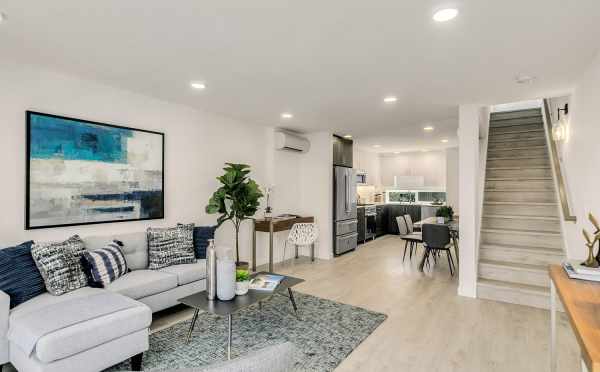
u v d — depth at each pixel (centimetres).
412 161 928
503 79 310
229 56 260
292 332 291
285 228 529
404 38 227
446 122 512
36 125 287
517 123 605
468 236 393
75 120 312
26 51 252
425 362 244
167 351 256
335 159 634
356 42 234
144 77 311
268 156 557
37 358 187
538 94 359
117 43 238
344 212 640
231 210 442
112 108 342
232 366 77
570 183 365
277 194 568
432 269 521
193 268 341
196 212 431
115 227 345
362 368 235
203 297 265
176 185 407
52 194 296
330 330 295
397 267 534
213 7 189
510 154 539
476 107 396
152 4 186
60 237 303
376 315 331
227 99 385
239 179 432
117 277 294
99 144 330
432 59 264
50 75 297
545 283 373
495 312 341
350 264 555
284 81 320
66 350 189
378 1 181
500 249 418
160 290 305
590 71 275
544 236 412
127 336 220
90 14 197
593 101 269
